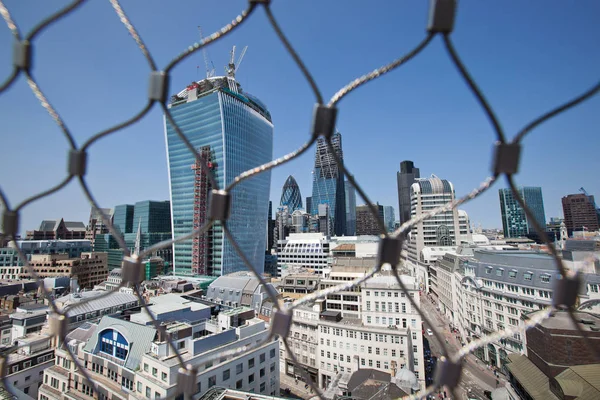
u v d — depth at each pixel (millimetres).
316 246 135750
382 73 2383
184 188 119688
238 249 2711
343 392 33125
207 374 30250
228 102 117000
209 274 113312
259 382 35250
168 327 33031
